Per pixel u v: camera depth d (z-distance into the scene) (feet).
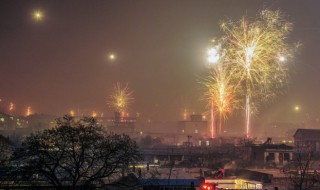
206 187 147.95
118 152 119.14
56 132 114.62
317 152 253.03
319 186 159.84
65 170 116.06
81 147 115.03
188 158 259.80
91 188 116.37
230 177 200.34
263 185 166.09
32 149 111.65
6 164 124.06
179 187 141.69
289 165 217.15
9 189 115.24
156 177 144.25
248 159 250.78
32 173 111.75
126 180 130.00
